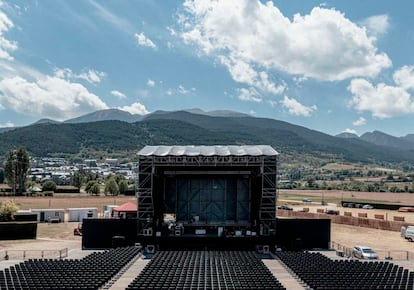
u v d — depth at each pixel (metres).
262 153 51.53
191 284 32.47
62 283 32.47
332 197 148.88
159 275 35.06
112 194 135.25
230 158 51.50
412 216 89.44
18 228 61.84
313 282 33.31
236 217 56.72
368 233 68.25
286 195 157.50
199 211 56.94
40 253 49.41
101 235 53.22
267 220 52.34
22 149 134.25
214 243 51.88
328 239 53.91
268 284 32.44
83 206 100.50
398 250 53.91
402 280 33.84
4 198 117.75
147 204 52.12
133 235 53.09
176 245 51.84
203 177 57.03
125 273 39.03
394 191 190.75
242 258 43.78
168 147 56.03
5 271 36.47
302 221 53.78
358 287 31.98
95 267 37.94
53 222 78.50
